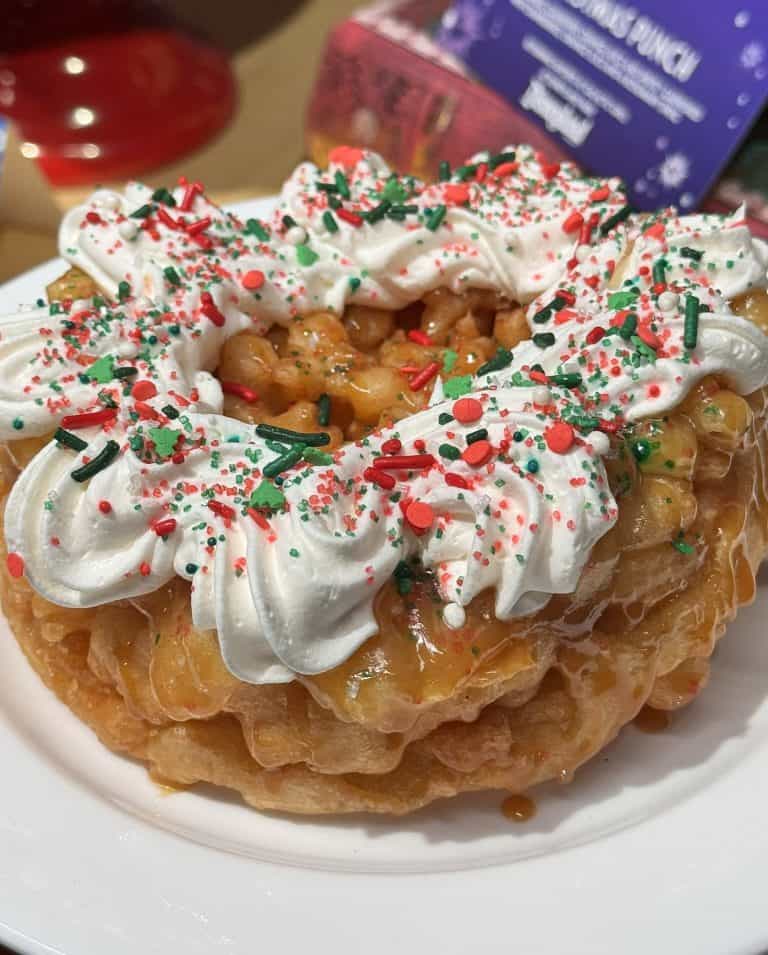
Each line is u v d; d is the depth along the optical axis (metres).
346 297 0.28
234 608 0.21
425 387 0.26
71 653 0.24
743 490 0.24
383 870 0.22
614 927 0.20
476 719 0.23
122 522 0.21
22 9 0.44
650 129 0.34
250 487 0.21
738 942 0.19
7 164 0.37
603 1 0.34
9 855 0.21
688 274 0.25
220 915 0.20
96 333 0.25
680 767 0.24
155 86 0.44
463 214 0.28
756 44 0.32
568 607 0.22
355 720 0.21
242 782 0.23
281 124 0.45
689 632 0.23
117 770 0.24
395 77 0.38
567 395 0.22
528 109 0.36
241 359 0.26
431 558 0.21
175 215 0.28
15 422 0.23
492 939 0.20
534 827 0.23
